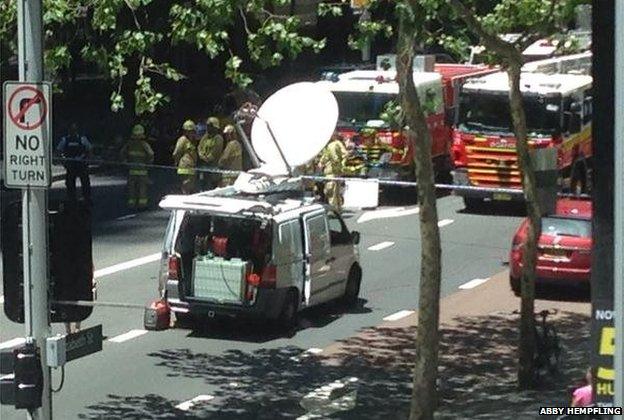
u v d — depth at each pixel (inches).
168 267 1325.0
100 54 1063.6
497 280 1631.4
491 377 1230.3
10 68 1755.7
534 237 1157.7
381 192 2161.7
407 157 2110.0
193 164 1951.3
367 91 2101.4
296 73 2728.8
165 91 2637.8
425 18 952.3
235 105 2416.3
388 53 2768.2
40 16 697.6
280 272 1325.0
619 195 429.1
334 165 1942.7
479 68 2384.4
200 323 1374.3
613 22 502.3
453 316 1465.3
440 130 2262.6
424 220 981.8
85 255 702.5
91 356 1243.2
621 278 428.8
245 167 1977.1
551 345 1197.7
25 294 690.8
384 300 1504.7
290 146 1392.7
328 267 1412.4
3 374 706.8
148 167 1988.2
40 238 689.6
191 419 1060.5
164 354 1259.8
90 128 2738.7
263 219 1309.1
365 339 1338.6
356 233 1483.8
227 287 1309.1
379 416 1093.1
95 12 1070.4
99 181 2364.7
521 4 1170.0
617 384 429.1
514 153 2057.1
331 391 1157.7
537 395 1149.1
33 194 691.4
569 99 2066.9
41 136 689.6
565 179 2079.2
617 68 432.1
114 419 1050.1
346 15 2295.8
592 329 517.3
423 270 988.6
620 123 430.0
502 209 2151.8
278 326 1365.7
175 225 1328.7
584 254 1528.1
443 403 1138.0
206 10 1007.6
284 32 1014.4
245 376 1195.3
